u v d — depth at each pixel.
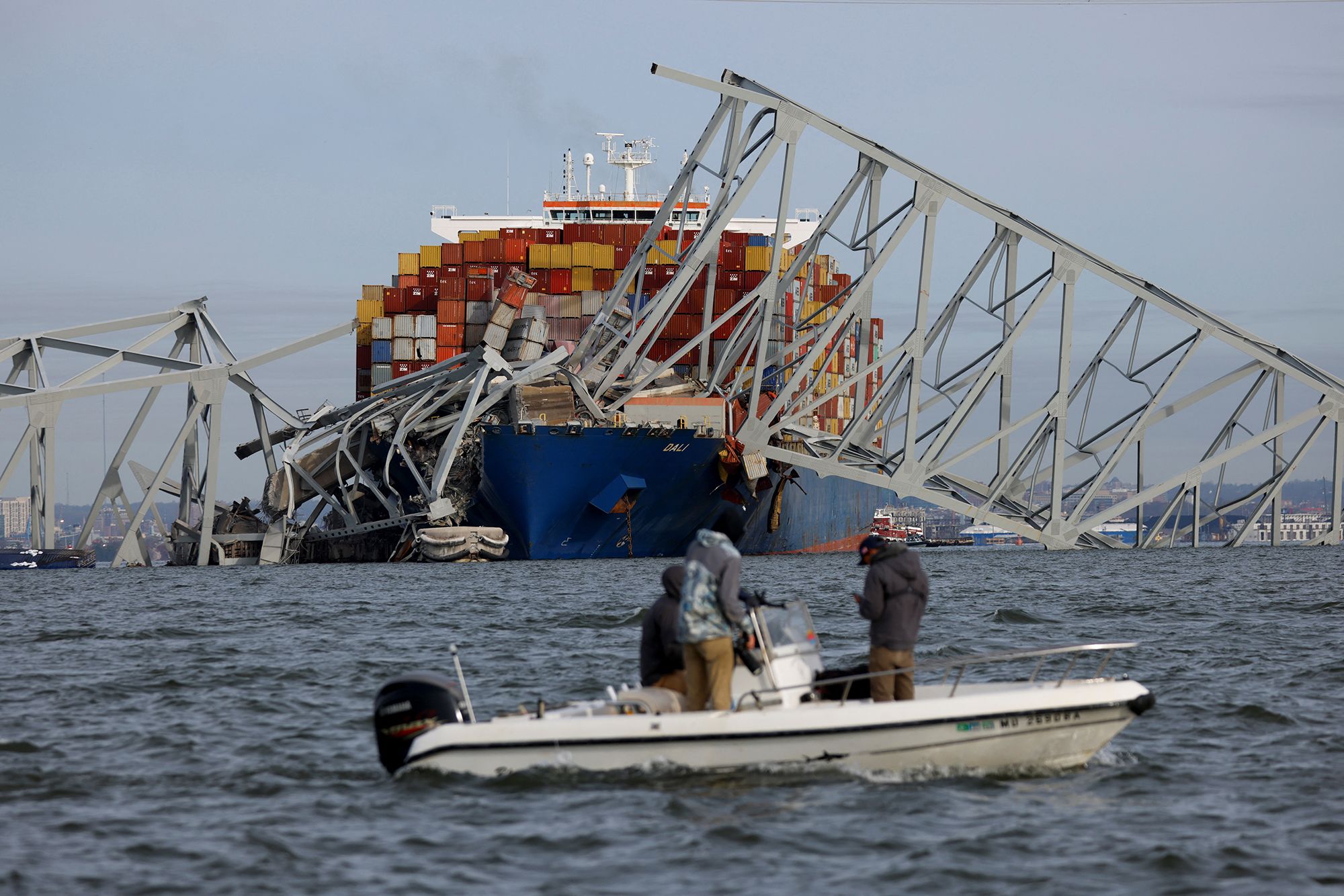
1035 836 43.94
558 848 42.66
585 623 118.00
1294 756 56.38
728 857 41.59
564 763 50.56
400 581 191.12
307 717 68.56
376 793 50.47
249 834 44.56
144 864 41.66
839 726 49.88
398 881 39.62
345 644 103.62
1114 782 51.56
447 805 47.97
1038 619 120.00
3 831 45.78
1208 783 51.47
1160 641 99.00
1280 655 89.00
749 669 52.00
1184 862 40.88
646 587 167.50
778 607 53.78
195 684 81.12
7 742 61.53
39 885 39.50
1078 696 52.25
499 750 50.62
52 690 79.62
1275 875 39.84
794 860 41.34
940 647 95.06
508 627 116.38
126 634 117.19
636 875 39.94
